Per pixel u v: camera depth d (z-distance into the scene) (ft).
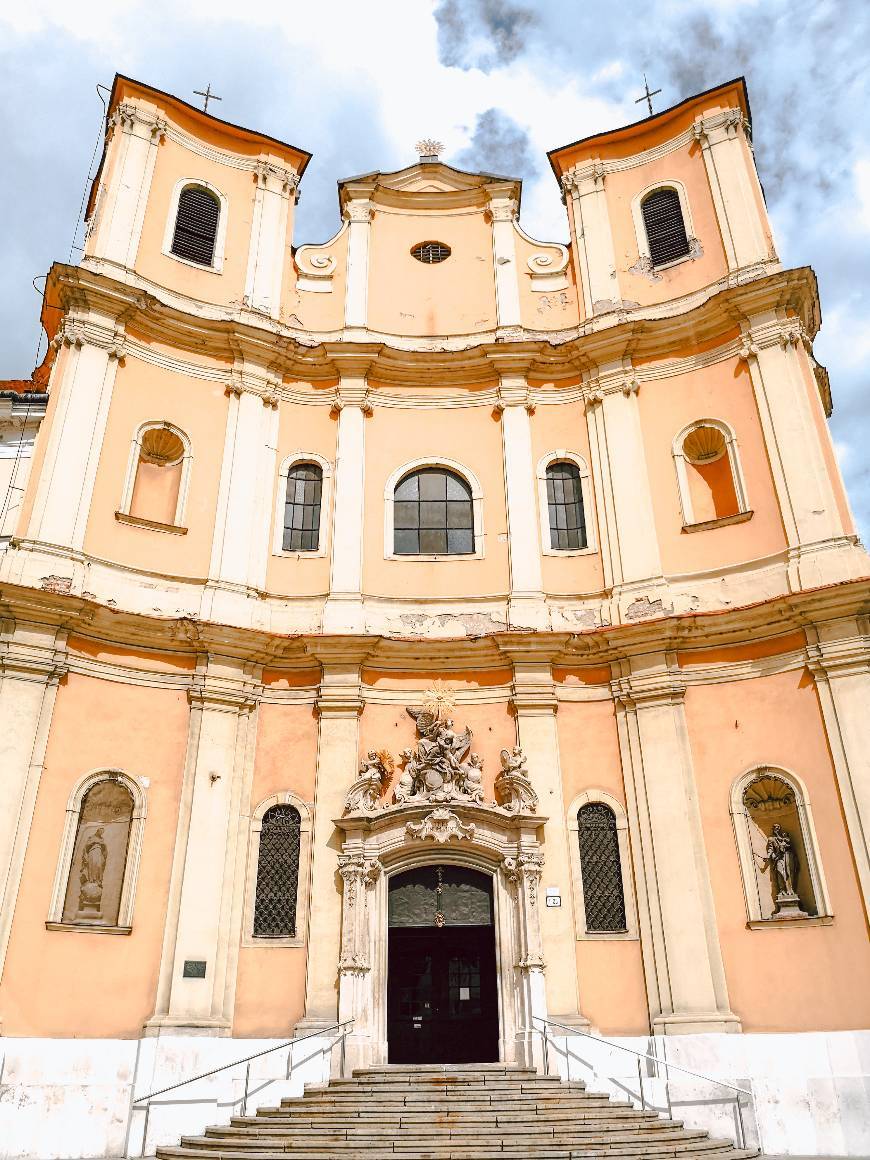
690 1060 43.96
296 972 47.34
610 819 51.24
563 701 53.98
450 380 64.08
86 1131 41.04
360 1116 38.01
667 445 59.06
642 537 56.70
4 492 58.34
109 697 49.52
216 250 64.69
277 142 69.62
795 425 55.06
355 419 61.57
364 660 54.24
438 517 60.39
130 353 57.82
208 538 56.13
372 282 67.51
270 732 52.90
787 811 48.32
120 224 60.90
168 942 45.93
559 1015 46.16
